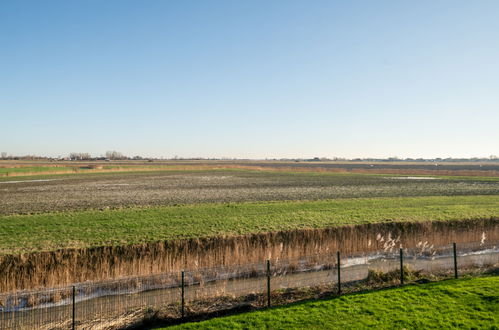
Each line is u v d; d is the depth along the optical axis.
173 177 93.69
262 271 23.66
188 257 24.30
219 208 39.81
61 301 19.38
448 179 87.25
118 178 88.75
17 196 51.00
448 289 17.38
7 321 16.92
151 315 16.73
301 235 28.58
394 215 35.66
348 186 67.62
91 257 23.17
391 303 16.03
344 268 24.73
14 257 21.77
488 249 29.83
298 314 15.28
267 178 90.62
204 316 16.70
